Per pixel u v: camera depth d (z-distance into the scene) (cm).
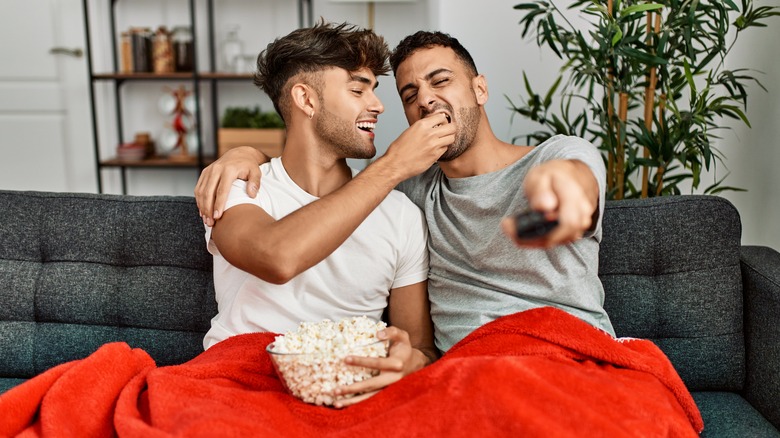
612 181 202
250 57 401
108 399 114
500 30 266
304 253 114
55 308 159
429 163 129
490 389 100
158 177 430
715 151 225
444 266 142
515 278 134
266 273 116
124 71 394
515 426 96
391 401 107
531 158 136
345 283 141
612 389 105
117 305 158
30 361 158
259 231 118
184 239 158
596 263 136
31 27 393
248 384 119
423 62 139
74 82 400
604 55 181
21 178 408
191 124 409
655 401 108
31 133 404
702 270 149
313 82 137
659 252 151
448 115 138
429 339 148
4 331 159
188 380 112
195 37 386
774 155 192
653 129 243
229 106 418
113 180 420
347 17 393
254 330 140
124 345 124
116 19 411
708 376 148
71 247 161
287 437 102
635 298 150
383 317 153
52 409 107
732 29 213
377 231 141
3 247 162
